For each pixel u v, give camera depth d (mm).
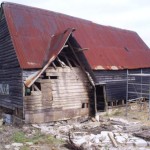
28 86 14172
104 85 18203
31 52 15375
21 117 15000
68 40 16109
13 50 15594
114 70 19750
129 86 21266
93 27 22266
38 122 15086
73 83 16750
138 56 23406
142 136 12273
